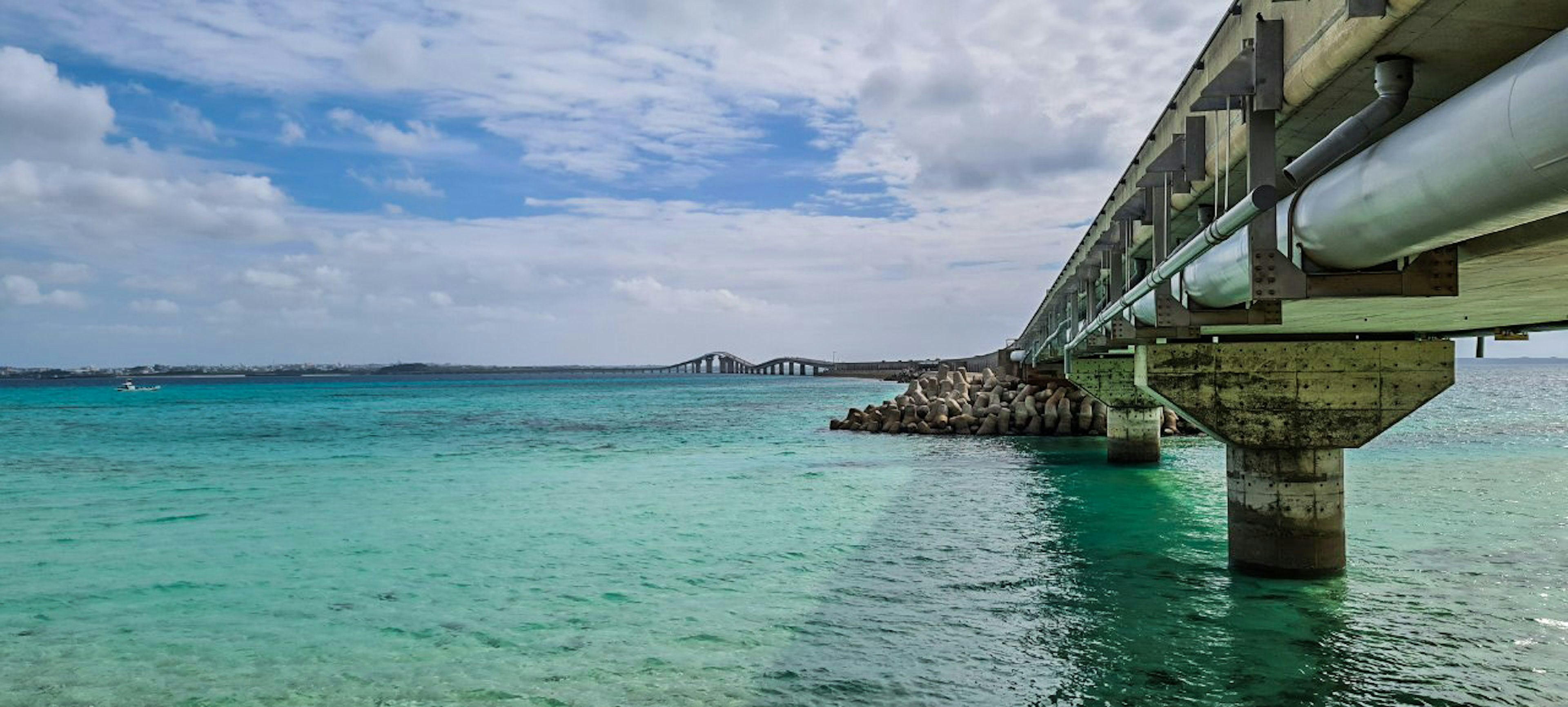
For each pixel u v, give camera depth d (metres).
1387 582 15.77
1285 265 8.83
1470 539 19.30
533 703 11.06
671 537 21.41
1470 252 8.92
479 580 17.45
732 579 17.02
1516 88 5.01
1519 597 14.77
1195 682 11.34
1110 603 14.84
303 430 64.94
